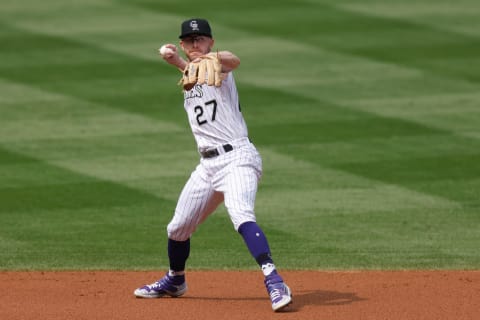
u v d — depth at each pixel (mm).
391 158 51781
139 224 42188
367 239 39750
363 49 74188
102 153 53000
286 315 27688
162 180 48406
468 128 56969
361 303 29156
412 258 37062
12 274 34344
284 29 79125
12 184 47750
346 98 63094
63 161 51594
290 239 39844
